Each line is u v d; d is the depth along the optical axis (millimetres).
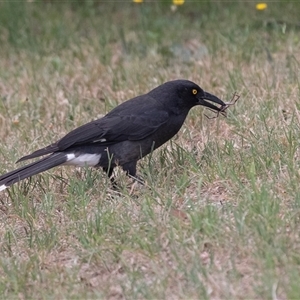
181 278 8742
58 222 10586
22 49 19312
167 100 11961
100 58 17906
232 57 16984
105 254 9422
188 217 9781
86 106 15320
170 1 21094
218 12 20453
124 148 11664
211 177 11055
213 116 13766
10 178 11125
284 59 16688
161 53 18125
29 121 14922
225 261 8945
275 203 9656
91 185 11461
